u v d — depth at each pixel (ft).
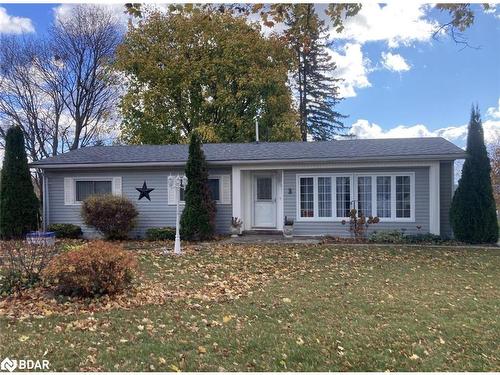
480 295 22.58
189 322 17.62
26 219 49.14
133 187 51.01
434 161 44.27
